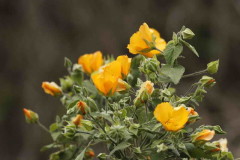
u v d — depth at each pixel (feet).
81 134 12.51
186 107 11.05
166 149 10.48
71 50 41.68
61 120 13.89
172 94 12.02
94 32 41.55
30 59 42.06
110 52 41.04
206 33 43.06
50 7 42.34
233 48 44.21
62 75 41.47
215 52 42.73
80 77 13.73
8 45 45.75
